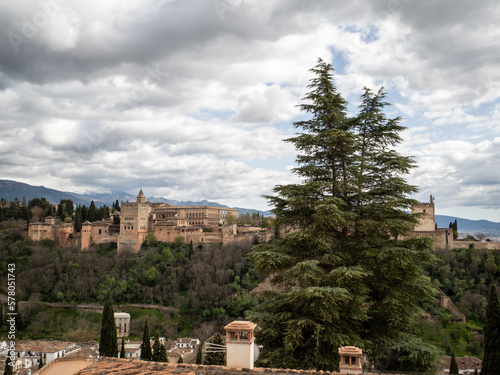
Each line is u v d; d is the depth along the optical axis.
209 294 141.75
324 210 24.45
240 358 17.80
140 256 170.12
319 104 29.14
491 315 27.73
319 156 28.67
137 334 130.62
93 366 18.16
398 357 25.14
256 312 26.30
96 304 147.75
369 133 29.83
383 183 27.89
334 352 23.94
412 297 25.41
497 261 124.50
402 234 26.14
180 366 17.70
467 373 65.50
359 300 23.14
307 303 23.34
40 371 50.91
